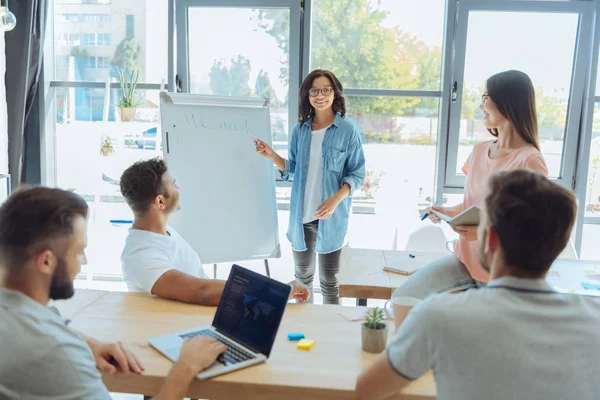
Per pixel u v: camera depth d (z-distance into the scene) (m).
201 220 2.96
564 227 0.95
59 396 1.03
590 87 3.53
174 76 3.76
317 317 1.72
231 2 3.62
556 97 3.59
